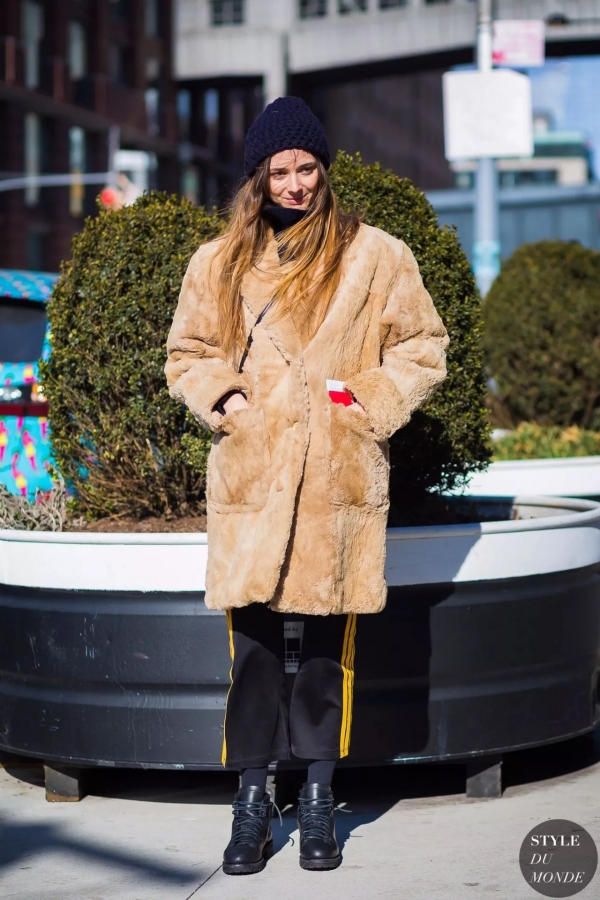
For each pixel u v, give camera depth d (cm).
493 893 310
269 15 5206
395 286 342
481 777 405
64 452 467
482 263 1297
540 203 2127
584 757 459
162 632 379
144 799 411
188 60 5488
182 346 341
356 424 326
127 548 381
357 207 443
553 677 409
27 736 402
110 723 385
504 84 1184
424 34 4744
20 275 840
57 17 4734
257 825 335
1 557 405
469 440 461
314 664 337
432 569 385
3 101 4469
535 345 894
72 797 408
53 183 4075
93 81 4950
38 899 314
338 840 361
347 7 5003
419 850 349
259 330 329
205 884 322
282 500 319
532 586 404
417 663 383
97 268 443
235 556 325
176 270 436
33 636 396
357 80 5312
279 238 337
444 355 346
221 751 378
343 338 329
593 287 907
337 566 323
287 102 338
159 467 452
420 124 10231
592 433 805
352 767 414
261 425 324
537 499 536
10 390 727
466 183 9781
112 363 437
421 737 385
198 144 5903
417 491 464
